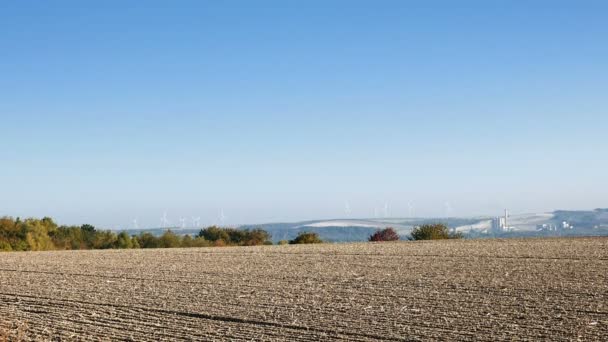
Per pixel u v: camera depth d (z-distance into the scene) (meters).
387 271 35.81
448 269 36.28
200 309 22.55
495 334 17.55
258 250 60.06
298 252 55.25
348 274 34.47
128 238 91.62
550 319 19.62
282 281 31.39
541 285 27.88
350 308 22.38
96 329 18.97
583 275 31.77
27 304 24.23
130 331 18.66
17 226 79.81
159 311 22.28
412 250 54.94
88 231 94.25
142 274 35.81
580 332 17.61
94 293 27.28
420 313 21.14
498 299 23.95
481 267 37.12
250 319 20.39
